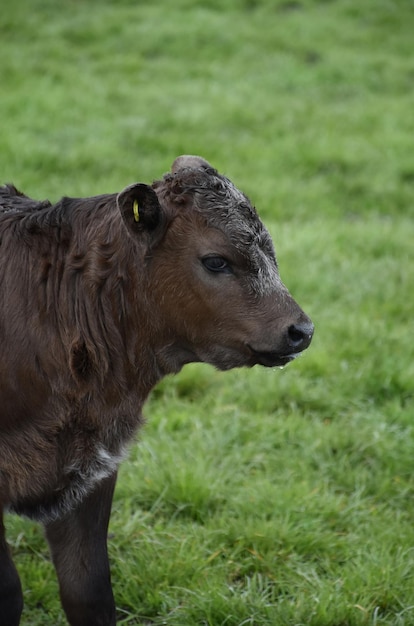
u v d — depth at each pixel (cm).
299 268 1428
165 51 2591
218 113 2145
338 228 1600
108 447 703
